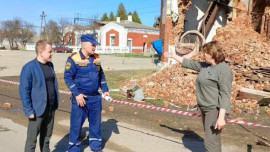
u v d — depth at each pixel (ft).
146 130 22.43
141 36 216.33
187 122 24.97
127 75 63.31
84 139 19.93
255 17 64.64
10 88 42.24
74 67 16.20
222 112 12.76
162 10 65.82
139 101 34.17
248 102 33.09
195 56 53.26
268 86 35.45
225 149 18.69
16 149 17.63
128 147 18.63
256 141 20.29
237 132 22.31
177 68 49.32
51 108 15.16
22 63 93.50
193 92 37.91
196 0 78.38
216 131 13.50
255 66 41.63
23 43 280.31
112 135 21.01
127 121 25.02
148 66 90.22
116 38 210.18
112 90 39.99
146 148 18.51
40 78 14.33
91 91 16.55
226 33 62.08
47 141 15.70
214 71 13.08
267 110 29.40
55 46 216.54
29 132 14.65
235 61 44.29
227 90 12.84
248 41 51.83
